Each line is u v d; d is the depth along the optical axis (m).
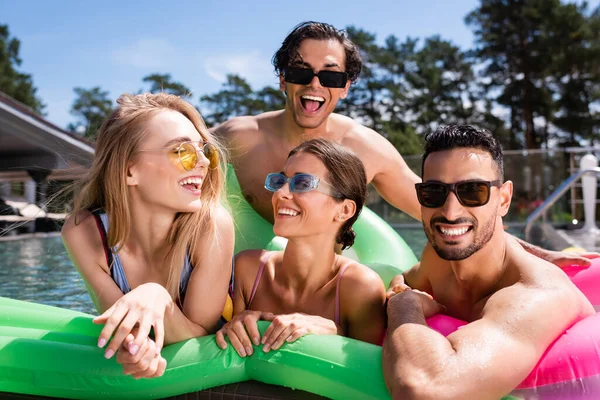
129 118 1.88
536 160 13.28
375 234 3.15
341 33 2.89
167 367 1.65
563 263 2.29
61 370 1.67
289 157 2.05
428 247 2.16
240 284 2.14
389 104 38.72
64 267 4.98
